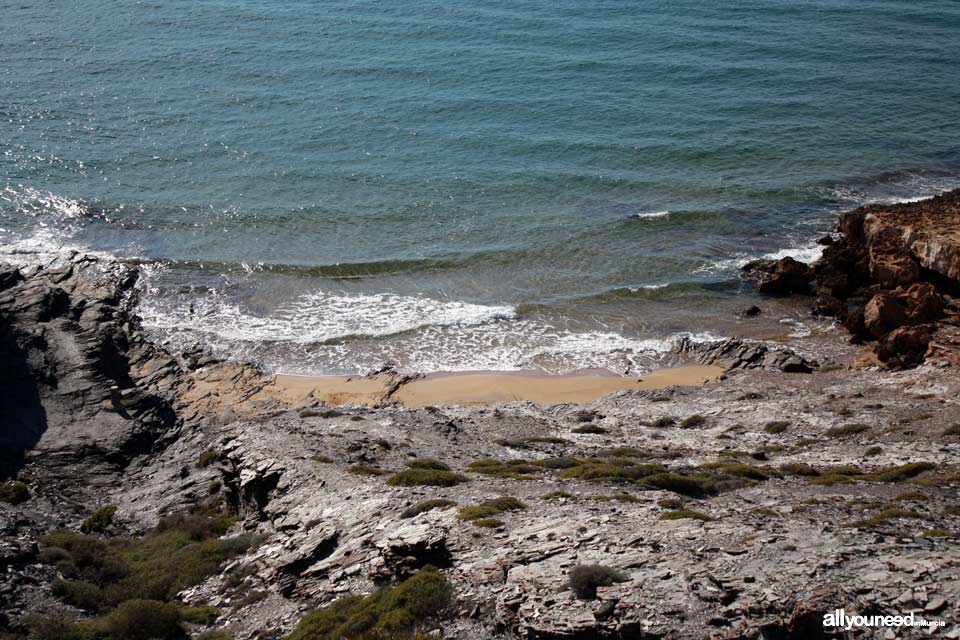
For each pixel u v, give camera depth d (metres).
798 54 121.94
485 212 78.75
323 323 61.91
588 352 58.81
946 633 15.80
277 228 75.44
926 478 30.98
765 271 67.69
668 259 70.81
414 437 41.81
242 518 35.66
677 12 141.00
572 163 88.25
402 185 83.25
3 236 71.19
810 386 49.66
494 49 121.25
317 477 33.75
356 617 21.50
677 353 58.31
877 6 146.75
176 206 78.06
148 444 47.19
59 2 138.88
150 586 29.25
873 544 20.11
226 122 95.94
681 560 20.19
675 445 42.28
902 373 48.56
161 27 127.62
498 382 55.09
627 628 17.83
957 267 58.09
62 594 27.34
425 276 68.75
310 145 91.31
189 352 56.97
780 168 87.44
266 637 23.08
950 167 87.69
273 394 52.50
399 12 138.12
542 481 31.91
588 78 111.31
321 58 116.62
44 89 102.44
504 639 19.23
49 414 47.66
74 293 61.03
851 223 68.75
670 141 93.19
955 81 112.56
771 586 18.17
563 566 21.02
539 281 68.12
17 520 34.31
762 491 30.33
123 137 91.25
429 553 23.80
